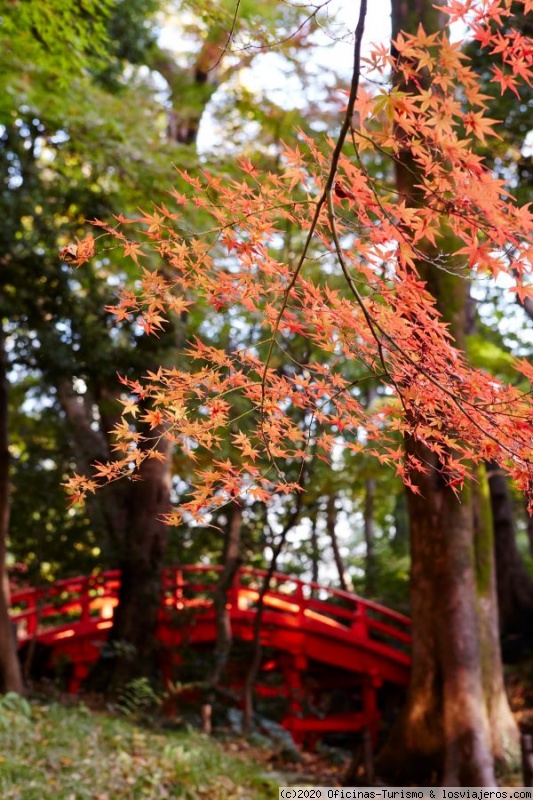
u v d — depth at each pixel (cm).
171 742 971
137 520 1398
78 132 936
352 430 329
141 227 959
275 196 277
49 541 1367
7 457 1140
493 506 1677
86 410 1628
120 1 1300
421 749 1012
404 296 272
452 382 280
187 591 1422
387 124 236
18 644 1354
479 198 224
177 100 1428
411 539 1073
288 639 1420
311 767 1141
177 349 1133
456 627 1025
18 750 740
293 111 1111
